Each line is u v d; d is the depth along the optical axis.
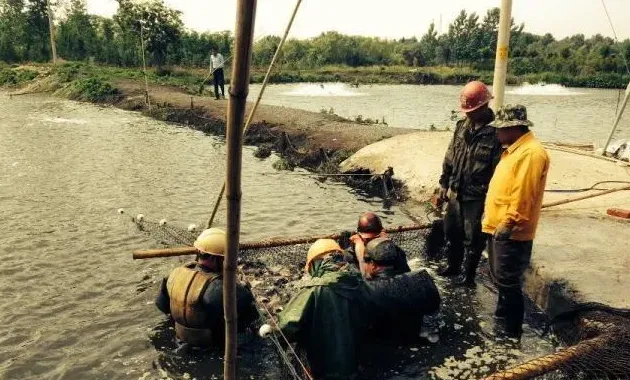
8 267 6.58
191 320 4.63
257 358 4.66
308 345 4.26
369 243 5.07
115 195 10.18
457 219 5.85
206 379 4.39
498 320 5.29
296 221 8.88
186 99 24.52
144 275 6.38
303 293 4.27
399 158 11.76
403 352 4.77
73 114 22.80
